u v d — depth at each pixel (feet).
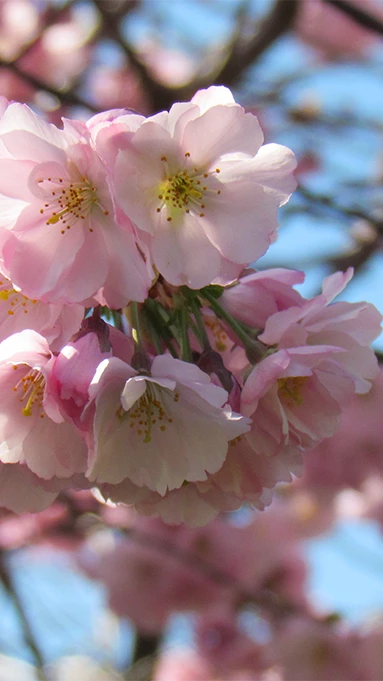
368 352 1.17
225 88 1.12
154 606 2.44
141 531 2.43
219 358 1.13
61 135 1.09
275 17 2.13
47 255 1.09
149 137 1.09
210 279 1.10
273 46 2.23
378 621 2.30
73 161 1.10
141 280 1.08
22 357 1.08
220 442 1.10
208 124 1.10
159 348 1.14
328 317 1.16
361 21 1.71
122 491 1.13
